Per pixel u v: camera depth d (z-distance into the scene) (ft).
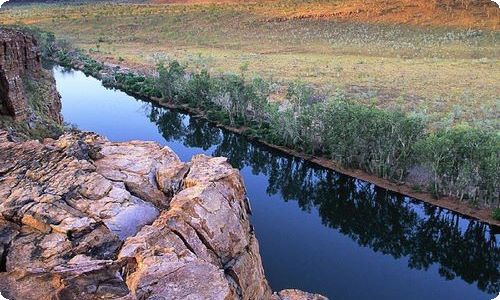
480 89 359.87
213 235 51.47
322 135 236.02
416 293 142.20
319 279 142.10
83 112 312.09
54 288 39.29
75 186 56.95
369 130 208.44
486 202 185.47
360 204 207.21
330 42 652.48
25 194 55.11
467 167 179.93
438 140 184.44
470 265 166.30
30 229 50.01
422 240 182.19
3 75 124.57
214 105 311.47
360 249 166.91
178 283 40.91
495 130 240.12
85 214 52.08
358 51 580.30
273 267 146.41
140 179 61.52
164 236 48.01
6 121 122.93
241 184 63.21
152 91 345.51
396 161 206.59
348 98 309.42
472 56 517.96
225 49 620.08
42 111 158.20
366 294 137.39
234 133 271.49
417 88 364.17
